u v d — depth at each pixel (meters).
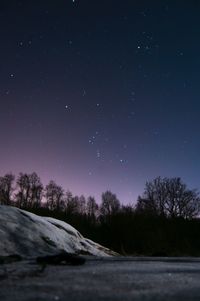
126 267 7.27
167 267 7.45
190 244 20.89
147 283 5.27
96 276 5.88
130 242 19.89
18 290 4.64
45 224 13.27
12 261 8.56
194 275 6.23
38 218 13.61
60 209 24.64
